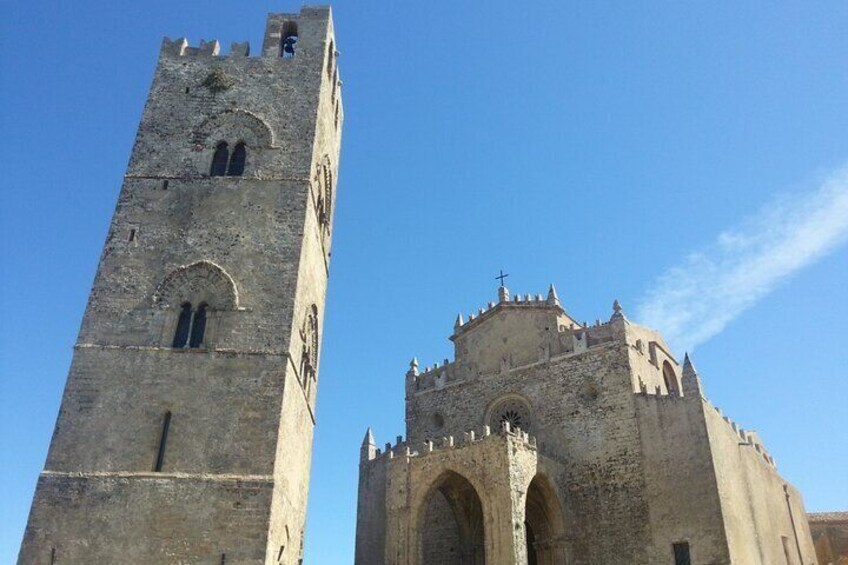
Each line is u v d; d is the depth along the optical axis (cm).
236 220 3531
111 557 2709
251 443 2989
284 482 3109
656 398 4947
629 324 5472
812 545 6512
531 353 5756
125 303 3269
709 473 4544
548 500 4903
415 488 4653
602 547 4775
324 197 4197
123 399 3038
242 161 3766
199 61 4025
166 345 3181
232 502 2848
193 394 3072
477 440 4538
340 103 4850
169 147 3734
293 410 3309
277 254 3459
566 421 5300
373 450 5884
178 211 3541
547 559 4881
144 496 2830
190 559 2727
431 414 6125
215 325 3250
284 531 3120
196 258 3409
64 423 2966
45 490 2820
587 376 5344
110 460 2905
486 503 4331
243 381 3120
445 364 6297
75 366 3089
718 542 4353
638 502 4744
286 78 4028
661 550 4541
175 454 2938
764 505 5362
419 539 4509
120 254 3394
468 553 5025
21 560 2683
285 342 3234
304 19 4288
